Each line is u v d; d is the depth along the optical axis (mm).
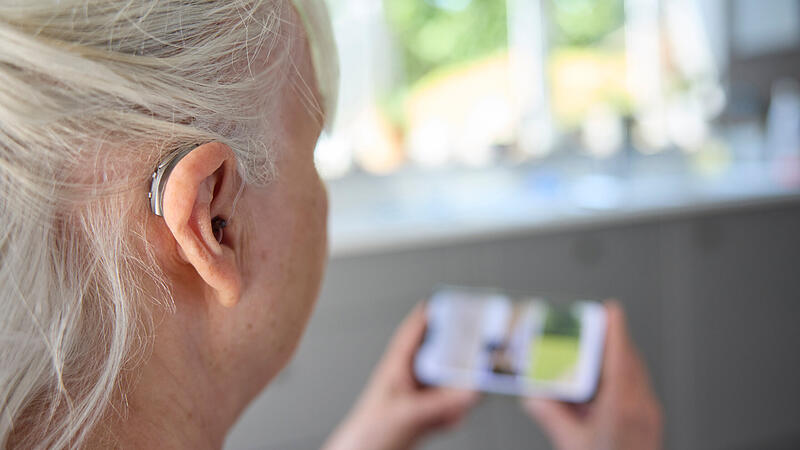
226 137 355
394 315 1827
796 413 2252
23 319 304
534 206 2064
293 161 407
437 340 776
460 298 838
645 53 2777
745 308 2158
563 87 2727
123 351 337
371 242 1770
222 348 402
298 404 1786
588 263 1978
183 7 330
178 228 327
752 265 2152
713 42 2795
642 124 2748
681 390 2115
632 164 2646
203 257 340
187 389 381
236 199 364
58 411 326
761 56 2768
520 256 1914
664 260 2055
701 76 2797
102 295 328
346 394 1817
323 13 456
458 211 2111
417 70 2518
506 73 2654
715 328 2133
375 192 2441
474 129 2590
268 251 402
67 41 299
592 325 777
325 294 1770
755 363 2191
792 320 2219
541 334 777
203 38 338
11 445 320
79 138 306
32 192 298
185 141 336
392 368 765
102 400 332
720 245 2107
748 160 2670
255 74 366
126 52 314
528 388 727
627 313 2031
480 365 756
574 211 1962
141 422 356
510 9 2617
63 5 296
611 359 741
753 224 2137
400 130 2502
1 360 303
